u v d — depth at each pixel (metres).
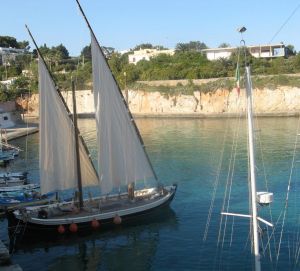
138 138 39.50
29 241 34.94
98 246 33.38
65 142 38.00
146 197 40.50
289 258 28.44
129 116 38.69
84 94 147.38
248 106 18.19
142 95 142.75
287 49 167.88
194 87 135.88
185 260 29.89
